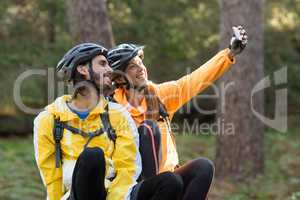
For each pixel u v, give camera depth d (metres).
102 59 7.14
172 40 25.38
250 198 17.23
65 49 22.72
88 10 14.17
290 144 26.23
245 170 18.70
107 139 7.04
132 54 7.76
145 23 24.14
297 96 28.39
